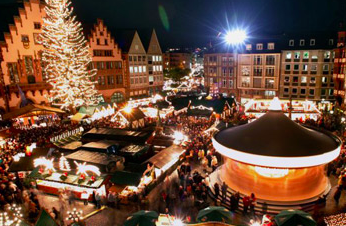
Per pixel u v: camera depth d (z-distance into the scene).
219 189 20.12
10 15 47.25
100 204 19.33
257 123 21.17
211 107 43.03
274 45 60.72
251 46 63.69
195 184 20.84
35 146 26.62
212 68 72.69
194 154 28.19
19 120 40.19
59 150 27.14
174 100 49.72
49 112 36.66
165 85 105.19
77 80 48.31
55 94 50.41
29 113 35.28
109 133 29.12
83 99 50.78
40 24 47.81
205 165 25.38
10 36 44.25
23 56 46.06
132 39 65.38
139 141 27.38
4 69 43.88
